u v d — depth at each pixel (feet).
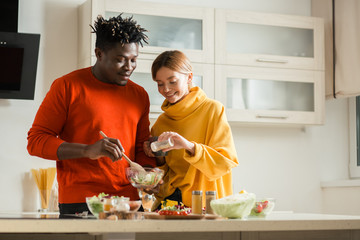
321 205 12.41
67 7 10.82
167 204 6.31
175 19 10.68
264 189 12.00
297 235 4.69
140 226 3.89
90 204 4.58
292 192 12.21
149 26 10.46
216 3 11.91
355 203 11.37
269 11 12.32
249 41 11.25
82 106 5.99
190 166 6.42
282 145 12.24
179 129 6.76
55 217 4.68
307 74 11.57
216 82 10.86
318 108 11.60
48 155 5.52
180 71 6.53
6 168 10.22
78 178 5.85
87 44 10.18
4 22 9.92
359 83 11.20
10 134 10.30
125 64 5.97
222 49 10.96
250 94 11.16
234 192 11.72
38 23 10.62
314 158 12.46
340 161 12.65
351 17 11.43
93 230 3.85
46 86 10.59
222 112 6.68
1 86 9.82
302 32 11.66
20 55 9.77
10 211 10.03
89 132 6.00
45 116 5.86
